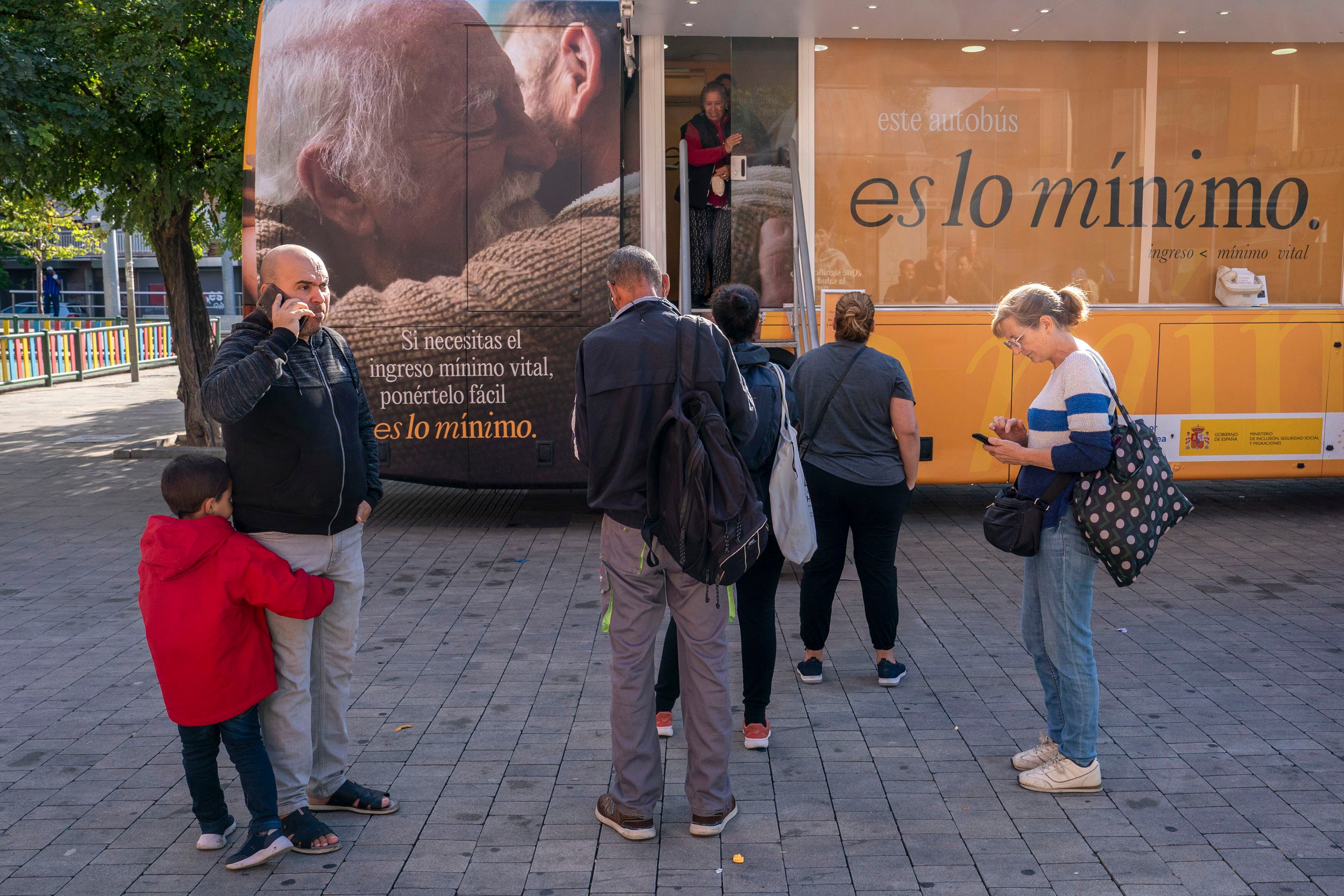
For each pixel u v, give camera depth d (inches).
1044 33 317.7
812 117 325.1
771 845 143.6
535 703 195.0
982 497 390.0
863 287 330.6
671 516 135.9
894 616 198.5
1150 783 160.4
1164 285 335.9
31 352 827.4
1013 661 215.3
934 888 132.4
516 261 319.3
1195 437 335.9
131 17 425.4
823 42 323.6
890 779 162.9
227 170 442.6
